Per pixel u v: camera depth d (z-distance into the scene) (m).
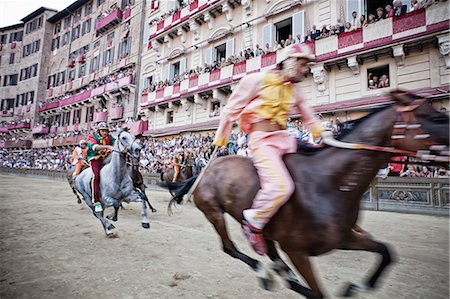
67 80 36.56
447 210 7.23
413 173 8.52
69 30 37.94
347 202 2.02
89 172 5.83
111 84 27.88
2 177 23.72
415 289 2.95
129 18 28.55
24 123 38.44
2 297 2.62
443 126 1.77
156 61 24.36
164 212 7.87
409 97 1.97
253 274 3.29
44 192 12.30
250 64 16.02
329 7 14.12
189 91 19.72
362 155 2.04
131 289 2.84
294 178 2.14
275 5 16.56
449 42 10.07
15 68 43.22
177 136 20.69
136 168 7.55
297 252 2.04
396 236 5.19
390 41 11.18
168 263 3.60
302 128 11.43
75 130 32.78
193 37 21.69
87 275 3.17
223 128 2.58
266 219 2.06
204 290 2.84
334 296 2.79
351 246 2.12
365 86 12.34
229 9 18.84
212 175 2.73
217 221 2.66
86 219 6.38
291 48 2.23
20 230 5.14
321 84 13.42
